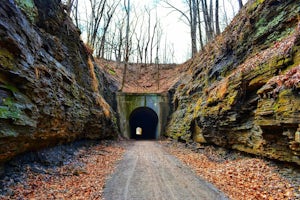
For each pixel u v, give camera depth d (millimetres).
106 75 30141
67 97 11484
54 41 11953
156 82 39594
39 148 8953
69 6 18000
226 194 6758
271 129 8133
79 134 13617
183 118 21203
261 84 9852
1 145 6012
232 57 15102
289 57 8469
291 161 7336
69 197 6168
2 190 5848
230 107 11297
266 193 6582
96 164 10734
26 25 8211
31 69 7691
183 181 8195
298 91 6805
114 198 6305
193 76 23062
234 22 17516
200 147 15828
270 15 12148
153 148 18531
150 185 7617
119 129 28094
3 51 6414
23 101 6973
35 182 6906
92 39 29844
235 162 10570
